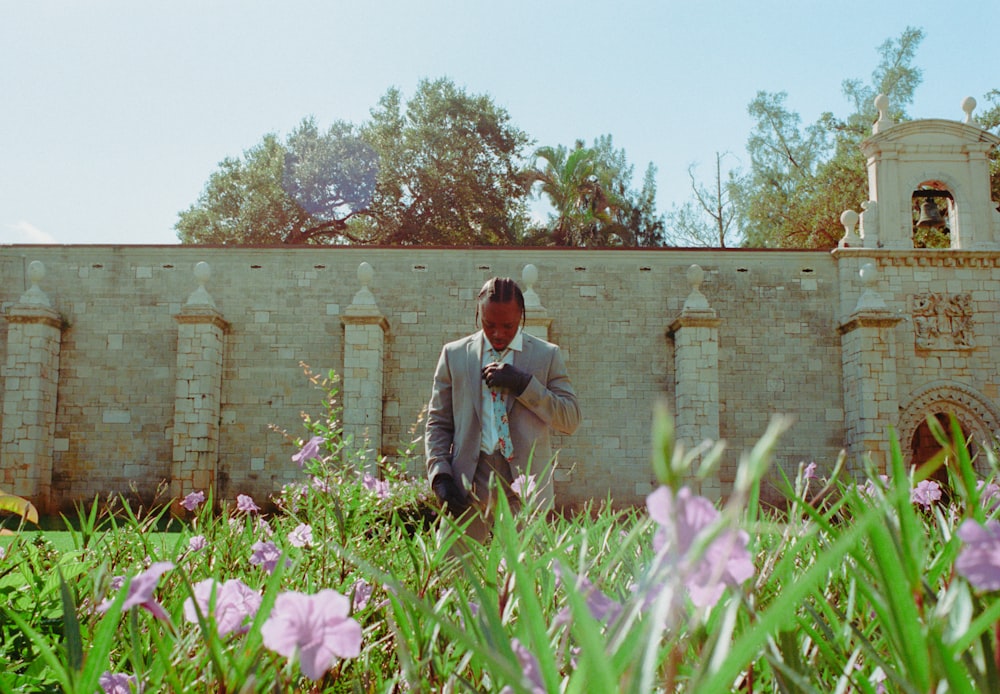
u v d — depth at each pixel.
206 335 21.30
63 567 2.64
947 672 0.62
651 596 0.73
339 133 43.34
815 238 39.44
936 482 2.11
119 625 1.88
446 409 4.69
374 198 42.56
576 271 22.84
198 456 20.78
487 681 1.31
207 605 1.18
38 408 21.00
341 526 2.14
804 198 40.44
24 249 22.53
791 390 22.34
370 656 1.62
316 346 22.41
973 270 22.64
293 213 41.75
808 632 1.09
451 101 42.31
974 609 0.85
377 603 1.92
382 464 5.05
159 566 1.04
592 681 0.55
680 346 21.72
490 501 1.79
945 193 24.06
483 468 4.43
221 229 42.00
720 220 43.38
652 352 22.52
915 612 0.71
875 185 23.33
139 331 22.36
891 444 0.77
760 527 1.18
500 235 42.09
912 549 0.73
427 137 41.50
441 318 22.56
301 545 2.29
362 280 21.70
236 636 1.27
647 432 22.16
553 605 1.64
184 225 42.22
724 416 22.17
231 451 21.80
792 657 0.92
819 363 22.50
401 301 22.62
